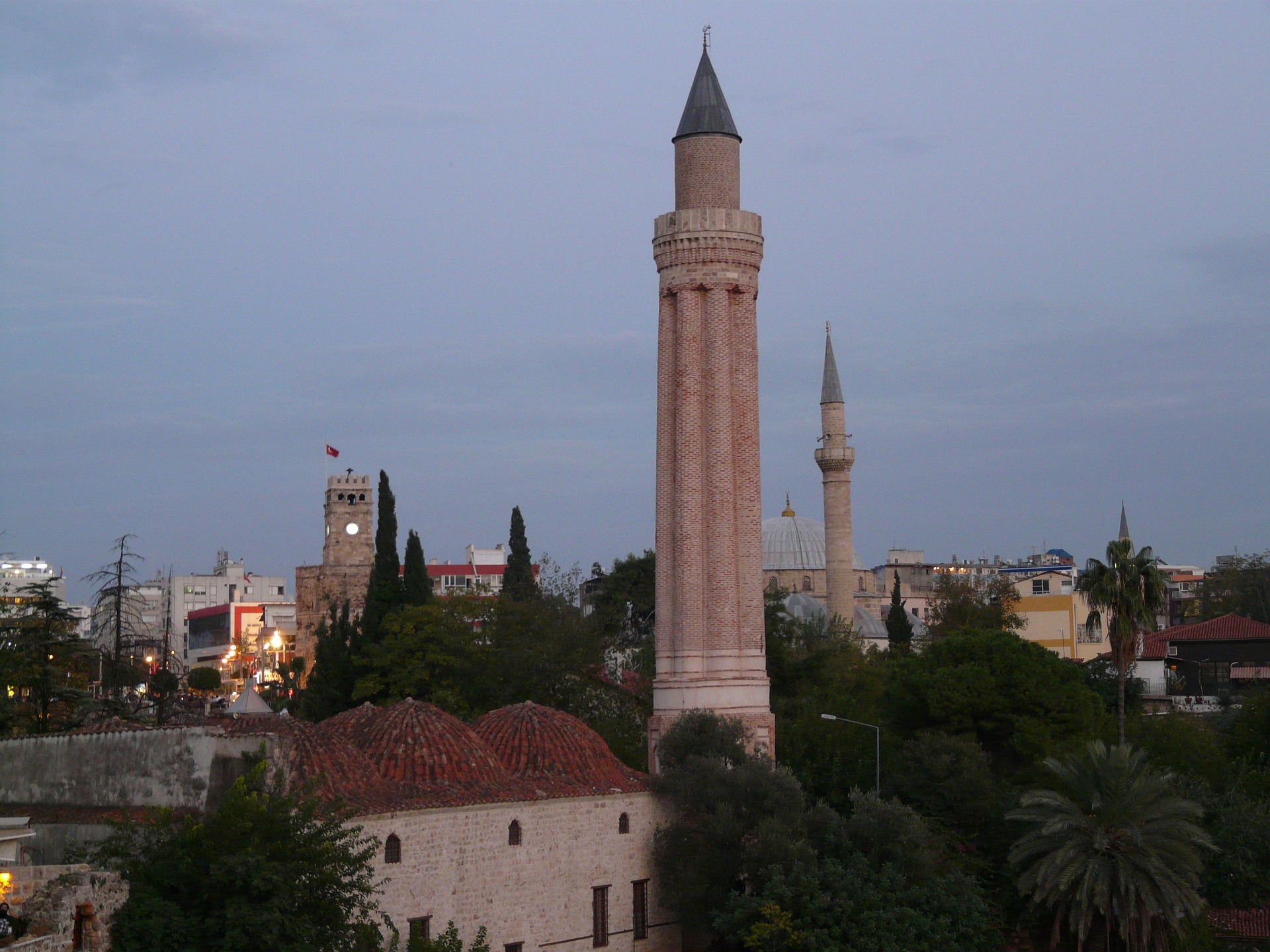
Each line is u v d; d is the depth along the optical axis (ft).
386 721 225.97
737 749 260.21
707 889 241.55
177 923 154.40
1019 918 260.83
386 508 376.48
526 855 222.48
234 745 182.60
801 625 430.61
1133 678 414.41
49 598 294.05
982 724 294.66
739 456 277.23
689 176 283.38
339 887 165.78
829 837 240.94
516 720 246.27
